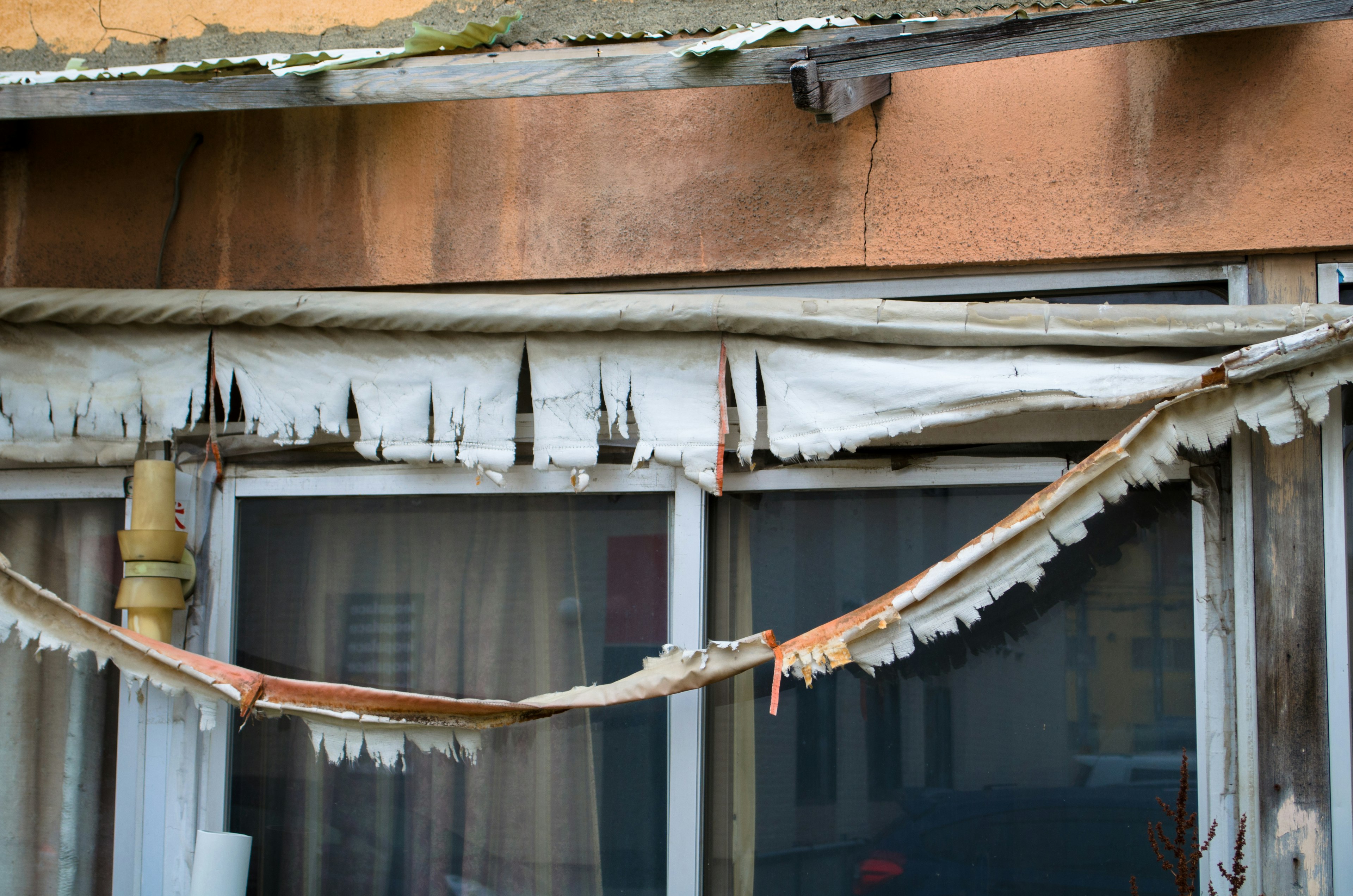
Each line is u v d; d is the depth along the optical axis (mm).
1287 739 2215
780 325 2342
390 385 2537
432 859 2672
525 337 2490
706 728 2566
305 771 2748
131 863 2738
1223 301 2463
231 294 2566
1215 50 2406
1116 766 2379
